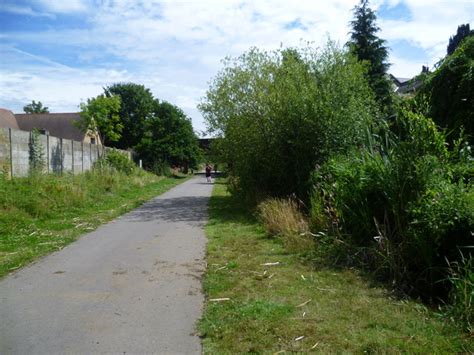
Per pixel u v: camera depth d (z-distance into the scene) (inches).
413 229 230.2
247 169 557.9
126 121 2203.5
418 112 276.2
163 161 1704.0
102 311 191.0
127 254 303.9
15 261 276.2
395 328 165.9
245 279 235.3
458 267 201.2
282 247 313.4
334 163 350.3
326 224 311.6
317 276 238.8
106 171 900.6
